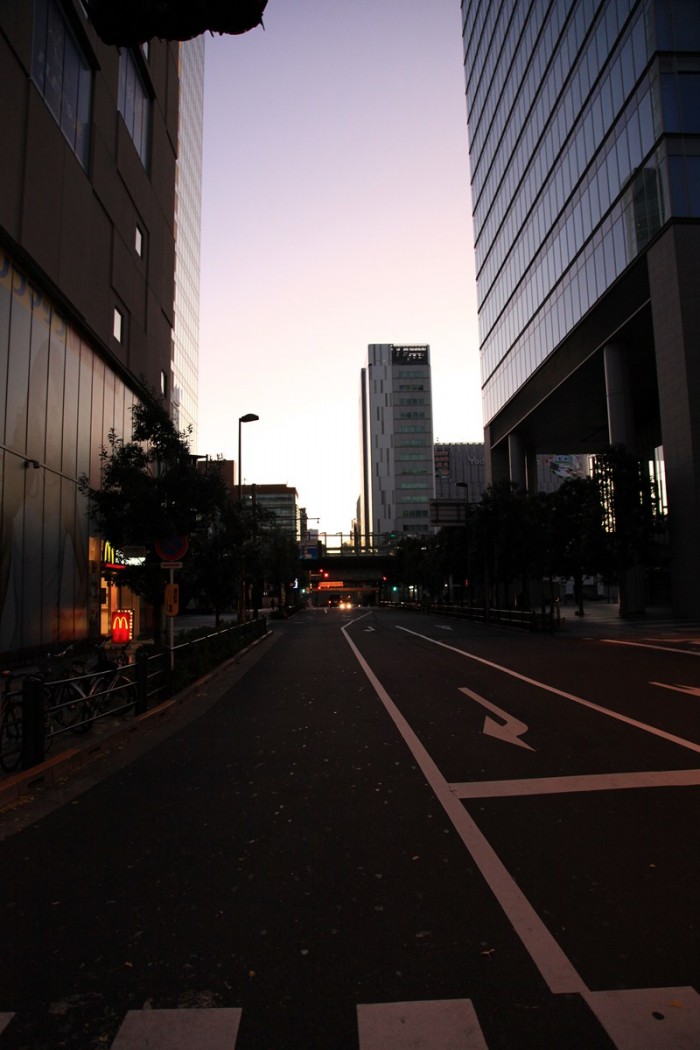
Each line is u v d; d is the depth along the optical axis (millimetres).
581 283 41312
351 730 8828
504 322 58812
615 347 39938
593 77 39031
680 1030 2652
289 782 6438
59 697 8133
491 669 15359
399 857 4500
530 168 50656
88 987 3043
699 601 30016
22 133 16656
